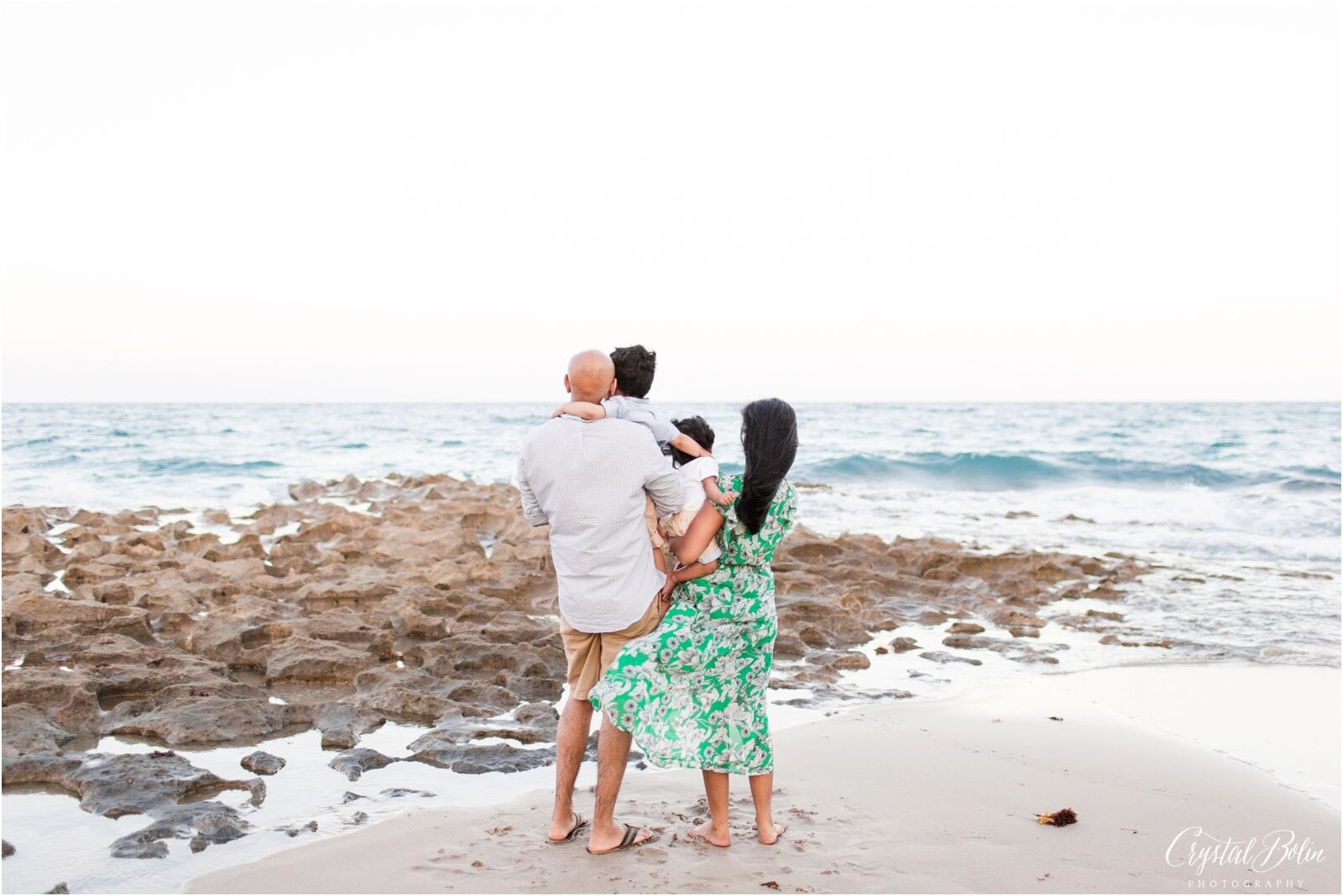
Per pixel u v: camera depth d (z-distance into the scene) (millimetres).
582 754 3811
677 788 4457
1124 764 4902
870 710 5875
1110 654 7469
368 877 3447
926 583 9969
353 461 29172
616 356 3910
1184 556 12289
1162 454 29125
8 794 4332
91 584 8531
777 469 3561
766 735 3732
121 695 5750
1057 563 10703
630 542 3629
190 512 16281
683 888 3365
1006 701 6109
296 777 4605
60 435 36594
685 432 3949
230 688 5734
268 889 3357
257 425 47656
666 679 3629
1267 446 31953
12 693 5367
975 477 23750
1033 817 4160
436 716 5609
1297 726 5605
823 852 3721
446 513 14508
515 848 3707
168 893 3383
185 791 4324
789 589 9242
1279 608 9148
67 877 3508
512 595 9156
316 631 6961
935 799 4355
